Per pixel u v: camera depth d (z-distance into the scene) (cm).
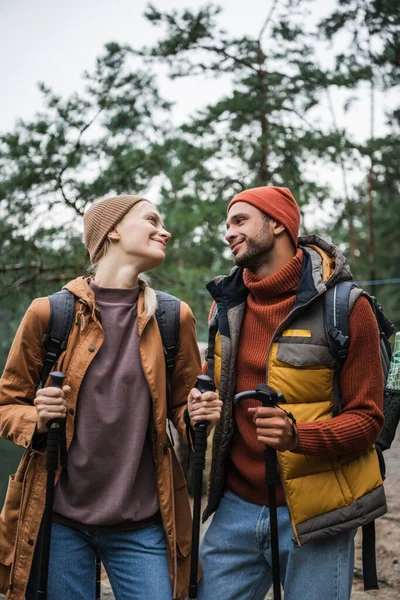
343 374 222
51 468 208
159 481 224
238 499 240
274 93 924
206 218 914
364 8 747
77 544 220
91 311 222
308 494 219
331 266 231
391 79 809
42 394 205
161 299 235
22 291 867
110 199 234
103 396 219
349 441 214
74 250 869
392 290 1533
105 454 218
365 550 229
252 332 237
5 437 223
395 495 392
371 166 1002
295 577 226
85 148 818
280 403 224
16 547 217
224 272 1023
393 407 247
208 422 218
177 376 238
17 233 831
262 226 235
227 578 240
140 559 220
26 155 797
